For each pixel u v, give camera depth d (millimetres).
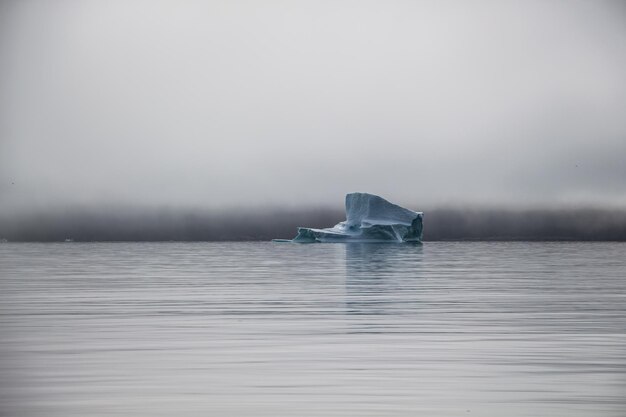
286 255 181500
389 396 29922
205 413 27578
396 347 40562
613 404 28531
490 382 32125
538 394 30016
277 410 27984
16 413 27469
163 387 31375
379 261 146250
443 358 37344
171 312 56844
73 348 40250
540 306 59938
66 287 81250
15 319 52594
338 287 80750
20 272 112875
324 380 32625
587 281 88688
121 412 27656
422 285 82938
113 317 53781
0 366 35406
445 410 27906
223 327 48469
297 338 43781
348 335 44844
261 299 66938
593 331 45875
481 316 53688
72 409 28000
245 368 35062
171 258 171375
